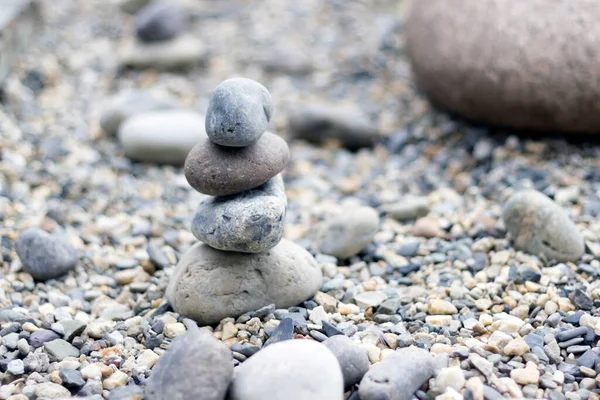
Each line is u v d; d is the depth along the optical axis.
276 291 1.00
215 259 1.00
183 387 0.87
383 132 1.37
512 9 1.24
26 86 1.44
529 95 1.23
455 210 1.18
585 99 1.21
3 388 0.92
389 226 1.16
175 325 0.98
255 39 1.68
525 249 1.08
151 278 1.07
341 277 1.06
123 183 1.24
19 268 1.07
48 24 1.68
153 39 1.54
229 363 0.88
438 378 0.90
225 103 0.94
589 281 1.04
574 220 1.13
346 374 0.90
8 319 1.00
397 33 1.67
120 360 0.95
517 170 1.23
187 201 1.22
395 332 0.97
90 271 1.09
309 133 1.35
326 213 1.19
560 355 0.95
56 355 0.95
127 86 1.49
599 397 0.90
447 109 1.37
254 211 0.96
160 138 1.28
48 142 1.31
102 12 1.79
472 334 0.97
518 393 0.90
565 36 1.21
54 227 1.14
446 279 1.06
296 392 0.86
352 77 1.52
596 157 1.24
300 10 1.82
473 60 1.26
